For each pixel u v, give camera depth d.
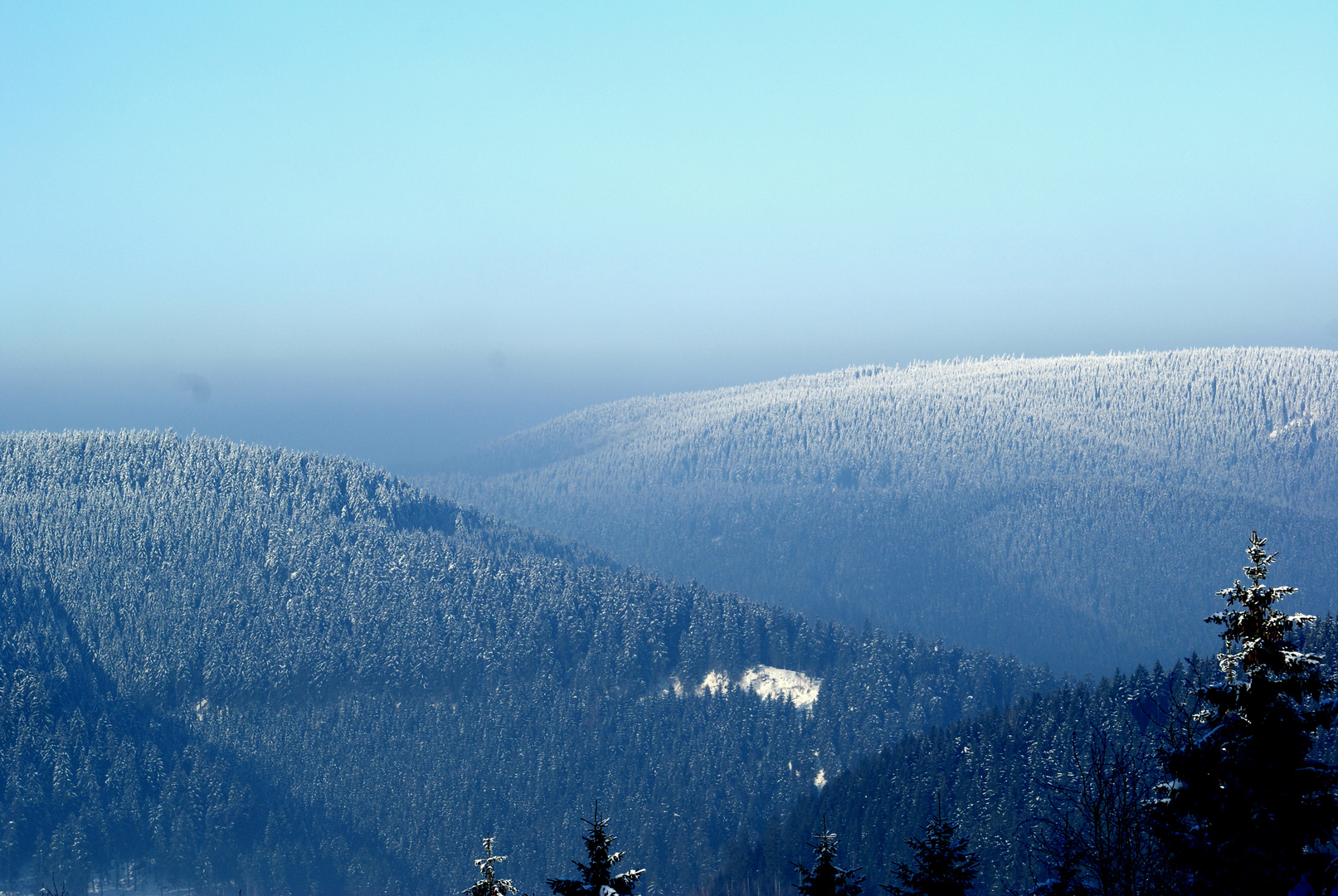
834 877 25.02
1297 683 19.22
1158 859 18.55
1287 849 18.92
